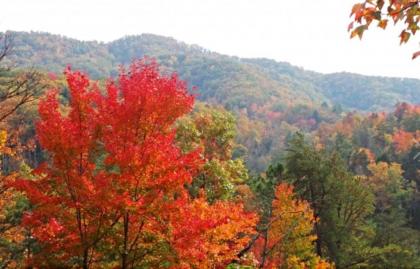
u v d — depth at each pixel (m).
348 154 81.25
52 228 9.49
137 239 10.54
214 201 19.75
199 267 10.97
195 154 10.37
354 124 116.19
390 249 26.31
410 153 71.25
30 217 9.95
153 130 10.22
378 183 60.59
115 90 10.09
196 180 20.14
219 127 23.77
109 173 9.89
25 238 13.09
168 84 10.12
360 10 4.82
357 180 29.00
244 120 140.88
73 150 9.59
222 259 11.92
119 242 10.41
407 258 26.23
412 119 98.31
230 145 24.59
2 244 13.01
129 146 9.77
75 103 9.95
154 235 10.52
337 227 27.50
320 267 22.73
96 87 10.27
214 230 11.35
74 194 9.89
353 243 27.45
